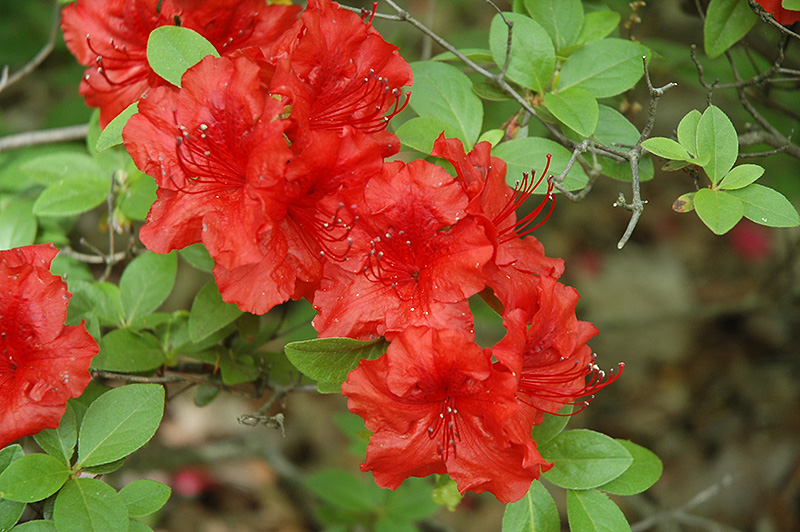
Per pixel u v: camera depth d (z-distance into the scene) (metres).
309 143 0.52
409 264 0.54
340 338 0.54
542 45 0.60
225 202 0.54
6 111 1.06
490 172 0.55
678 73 0.69
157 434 1.01
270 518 0.99
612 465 0.56
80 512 0.54
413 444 0.54
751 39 0.68
